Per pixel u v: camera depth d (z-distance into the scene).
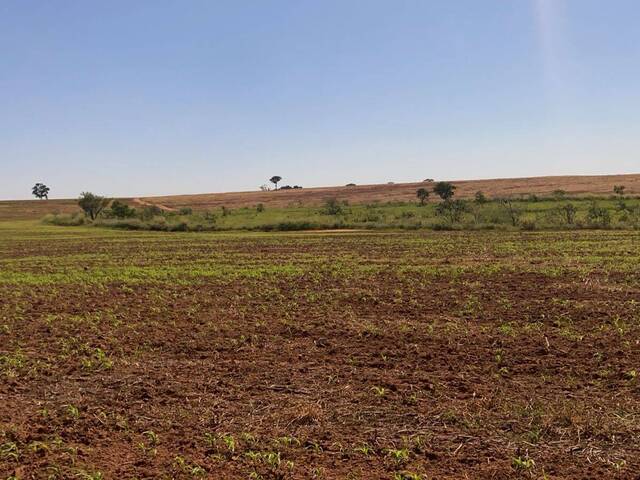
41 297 16.73
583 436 6.94
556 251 25.38
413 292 16.16
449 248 28.09
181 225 50.28
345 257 25.55
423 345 10.77
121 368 9.83
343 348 10.67
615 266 19.97
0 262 26.97
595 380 8.74
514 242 30.03
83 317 13.85
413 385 8.69
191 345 11.05
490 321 12.55
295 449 6.75
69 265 25.17
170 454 6.68
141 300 15.99
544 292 15.62
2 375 9.52
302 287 17.58
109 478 6.12
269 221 52.06
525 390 8.40
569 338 10.93
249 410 7.90
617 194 69.50
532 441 6.85
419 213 53.06
